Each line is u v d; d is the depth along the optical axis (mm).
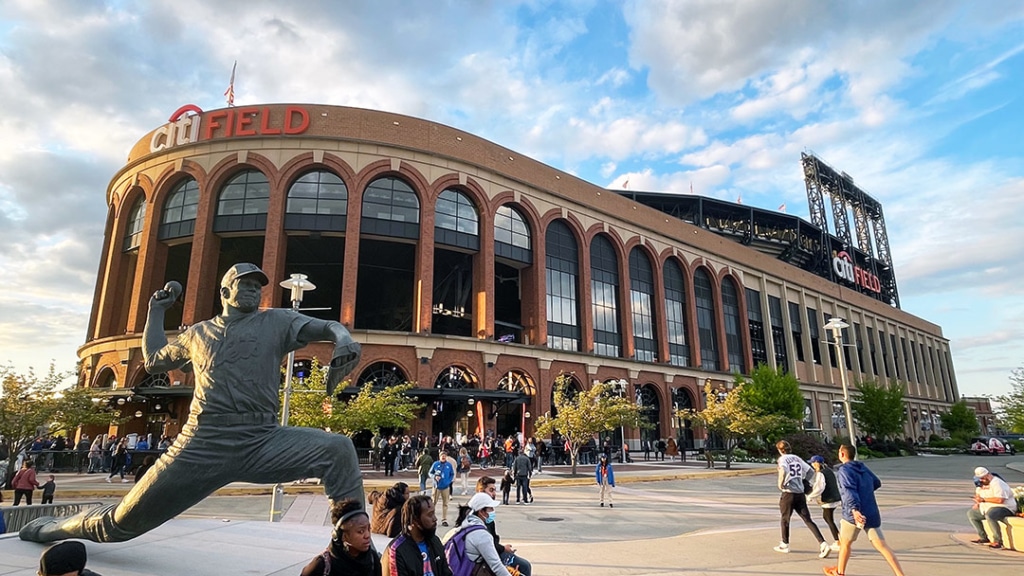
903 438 73312
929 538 11180
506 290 45969
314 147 33625
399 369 32125
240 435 5133
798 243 71125
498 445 32156
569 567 8703
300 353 30312
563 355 38656
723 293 54531
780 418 35188
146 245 33906
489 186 37656
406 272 42188
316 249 39312
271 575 5078
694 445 46312
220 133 34281
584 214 43531
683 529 13227
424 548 4270
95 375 33031
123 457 23281
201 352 5387
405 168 34594
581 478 24984
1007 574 8211
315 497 18703
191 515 14836
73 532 5523
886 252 91812
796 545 10461
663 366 45500
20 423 20375
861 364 71000
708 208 64625
